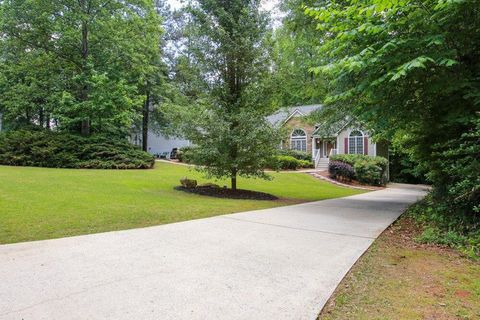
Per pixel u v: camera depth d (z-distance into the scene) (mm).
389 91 6398
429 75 6008
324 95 11227
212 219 6074
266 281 3014
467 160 5141
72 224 5090
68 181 9969
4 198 6688
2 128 22828
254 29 9891
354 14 6180
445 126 6180
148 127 27250
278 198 10109
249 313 2373
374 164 19969
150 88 22344
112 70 16328
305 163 24094
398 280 3137
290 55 12297
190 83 10383
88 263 3395
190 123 9773
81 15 15312
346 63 5570
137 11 18594
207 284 2904
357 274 3291
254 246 4258
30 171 12328
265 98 10047
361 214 7293
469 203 5207
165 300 2555
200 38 10047
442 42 5156
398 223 6297
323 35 10453
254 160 9750
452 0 4645
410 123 7441
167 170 15727
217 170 10109
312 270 3354
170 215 6215
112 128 18984
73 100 15555
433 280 3146
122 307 2414
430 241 4699
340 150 25766
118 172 13477
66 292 2660
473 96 5457
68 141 15703
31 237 4344
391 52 5703
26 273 3070
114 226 5184
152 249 3975
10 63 17344
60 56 16641
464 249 4234
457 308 2521
